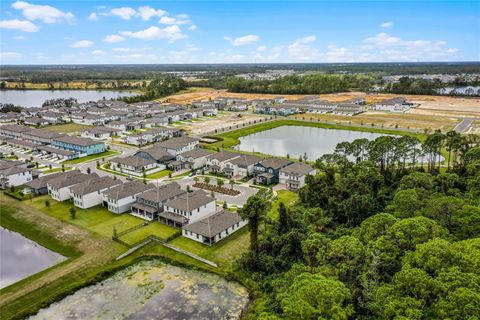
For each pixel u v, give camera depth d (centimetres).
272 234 7181
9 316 5350
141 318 5347
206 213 8550
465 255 3953
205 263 6712
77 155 13838
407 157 10088
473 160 9300
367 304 4206
